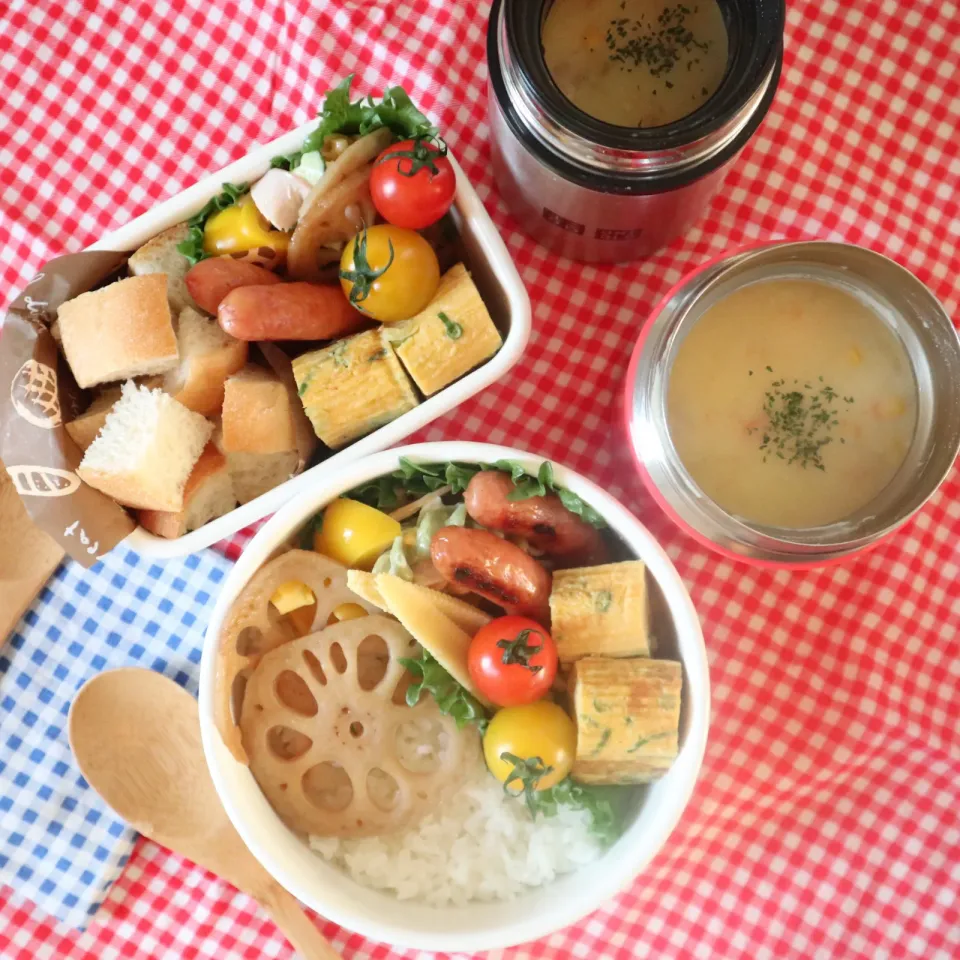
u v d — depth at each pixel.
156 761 0.43
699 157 0.36
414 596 0.37
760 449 0.39
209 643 0.37
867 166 0.44
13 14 0.44
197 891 0.44
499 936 0.36
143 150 0.44
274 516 0.37
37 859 0.43
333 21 0.43
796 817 0.45
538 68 0.35
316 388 0.37
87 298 0.37
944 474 0.36
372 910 0.37
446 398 0.37
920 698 0.44
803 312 0.39
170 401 0.36
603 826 0.38
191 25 0.44
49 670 0.44
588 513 0.37
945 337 0.36
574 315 0.44
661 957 0.45
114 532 0.37
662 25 0.39
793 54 0.44
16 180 0.44
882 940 0.45
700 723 0.36
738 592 0.44
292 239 0.37
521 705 0.37
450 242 0.40
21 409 0.36
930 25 0.44
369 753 0.38
